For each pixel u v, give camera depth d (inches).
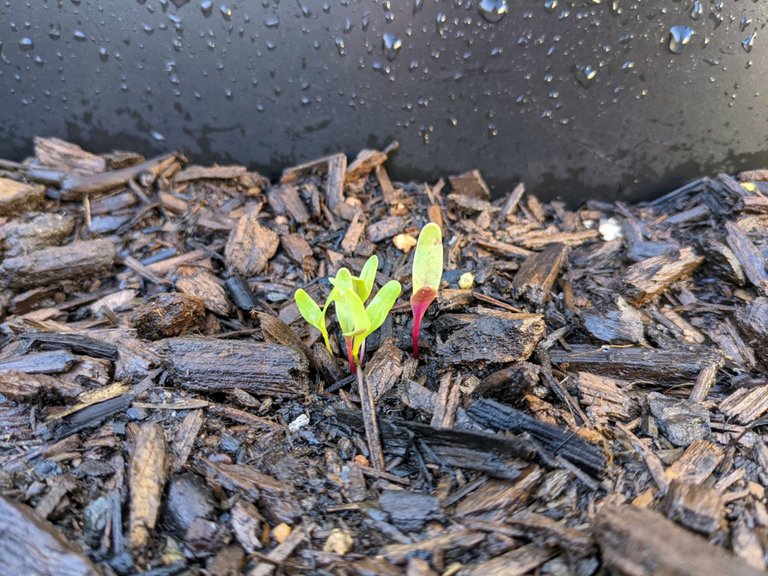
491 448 4.1
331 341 5.3
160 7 6.3
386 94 6.8
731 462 4.1
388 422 4.4
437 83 6.7
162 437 4.1
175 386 4.6
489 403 4.4
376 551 3.5
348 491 4.0
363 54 6.6
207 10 6.3
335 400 4.7
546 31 6.3
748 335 5.2
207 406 4.5
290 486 4.0
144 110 7.1
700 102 6.6
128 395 4.5
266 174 7.4
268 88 6.8
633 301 5.7
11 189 6.4
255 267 6.1
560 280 6.0
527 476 3.9
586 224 7.1
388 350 5.0
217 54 6.6
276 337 5.0
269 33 6.5
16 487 3.7
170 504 3.7
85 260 5.9
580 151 7.0
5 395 4.3
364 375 4.8
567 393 4.7
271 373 4.7
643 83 6.5
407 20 6.3
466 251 6.4
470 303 5.7
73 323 5.5
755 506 3.7
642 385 4.9
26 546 3.2
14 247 6.1
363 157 7.2
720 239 6.1
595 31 6.2
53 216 6.5
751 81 6.4
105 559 3.4
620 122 6.8
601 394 4.7
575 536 3.4
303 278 6.1
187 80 6.8
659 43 6.2
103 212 6.8
